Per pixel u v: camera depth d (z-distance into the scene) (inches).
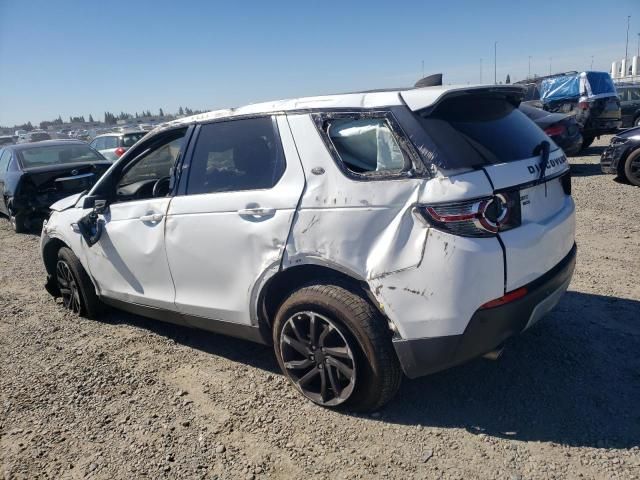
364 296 111.4
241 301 128.4
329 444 110.4
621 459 99.7
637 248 223.8
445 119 109.0
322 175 113.9
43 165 360.5
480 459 102.7
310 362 121.0
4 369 153.9
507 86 118.6
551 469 98.6
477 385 127.8
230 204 126.8
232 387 136.0
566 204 125.9
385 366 109.7
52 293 209.0
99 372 148.6
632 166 361.7
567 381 126.6
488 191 100.6
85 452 113.8
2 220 424.2
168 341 167.0
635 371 129.0
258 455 108.9
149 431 119.5
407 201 103.5
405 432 112.3
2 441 119.7
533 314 109.3
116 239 156.6
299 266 116.4
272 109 126.0
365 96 115.6
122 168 160.6
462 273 99.1
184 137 143.1
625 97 719.7
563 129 427.2
